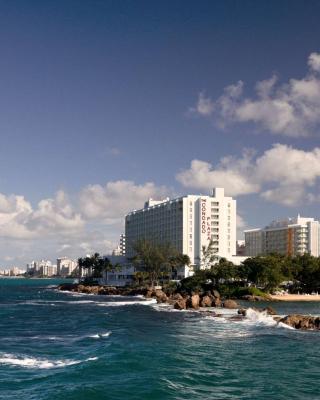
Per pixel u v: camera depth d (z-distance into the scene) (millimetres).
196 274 193000
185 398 37875
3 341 68625
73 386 40719
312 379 44656
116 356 53688
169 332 78000
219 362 52031
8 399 37469
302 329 81562
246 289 172125
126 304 152625
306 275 192500
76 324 92125
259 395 39156
